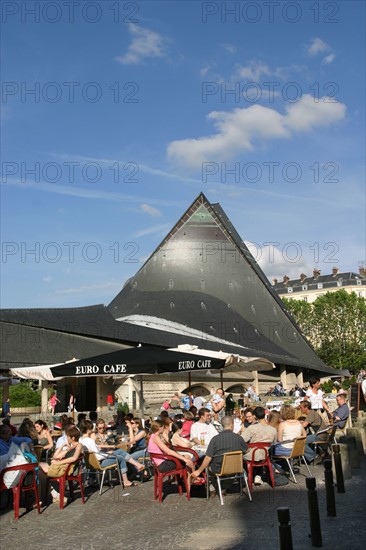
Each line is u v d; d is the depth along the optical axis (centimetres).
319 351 8956
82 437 1120
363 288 12781
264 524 805
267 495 1002
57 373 1412
